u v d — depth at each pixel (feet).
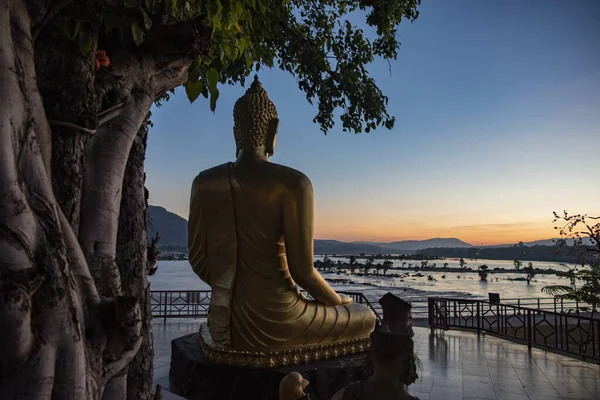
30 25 6.66
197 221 16.97
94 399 6.17
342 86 26.61
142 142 11.25
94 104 7.55
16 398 5.14
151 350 10.78
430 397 19.17
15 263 5.32
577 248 33.68
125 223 10.52
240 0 10.04
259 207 16.02
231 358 15.62
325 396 15.06
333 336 16.69
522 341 31.17
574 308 49.70
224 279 16.40
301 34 24.80
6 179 5.56
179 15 10.28
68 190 7.00
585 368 24.02
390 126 27.09
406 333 5.28
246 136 16.83
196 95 9.80
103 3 7.54
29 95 6.18
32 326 5.36
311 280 16.14
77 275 6.44
